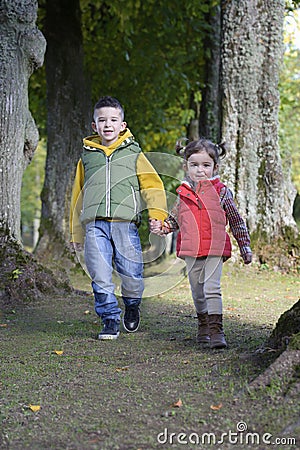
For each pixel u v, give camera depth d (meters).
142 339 5.90
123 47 18.75
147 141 22.11
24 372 4.71
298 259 11.99
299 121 29.08
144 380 4.33
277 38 12.56
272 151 12.62
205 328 5.62
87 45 18.72
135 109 20.19
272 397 3.64
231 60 12.59
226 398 3.76
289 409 3.46
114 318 5.99
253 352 4.75
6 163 9.41
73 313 7.64
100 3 16.72
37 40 9.78
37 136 10.16
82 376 4.55
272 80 12.60
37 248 15.27
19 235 9.54
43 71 19.70
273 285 10.66
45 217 15.58
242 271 11.81
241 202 12.51
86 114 16.09
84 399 3.96
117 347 5.55
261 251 12.20
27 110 9.98
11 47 9.55
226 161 12.62
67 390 4.18
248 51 12.51
